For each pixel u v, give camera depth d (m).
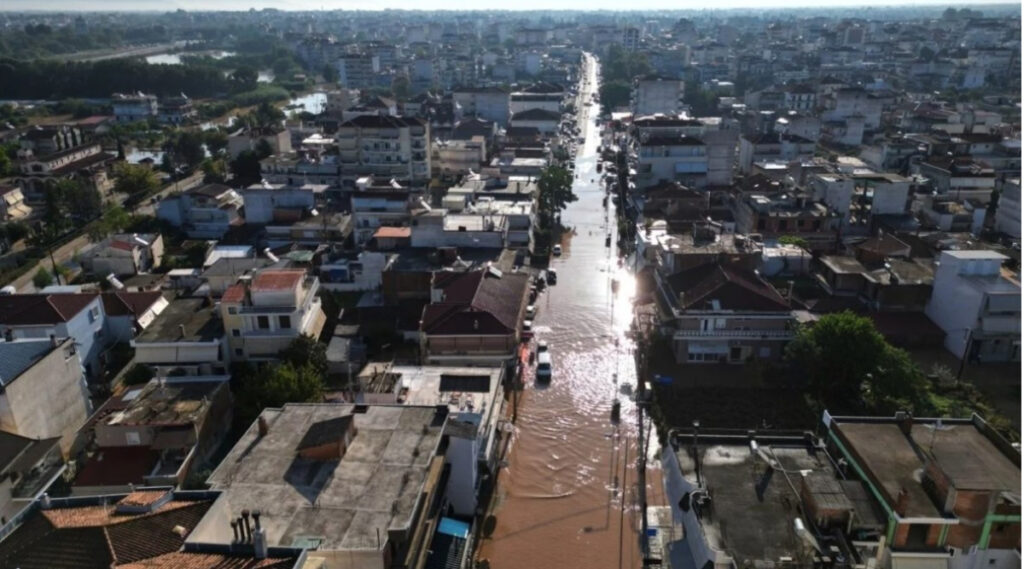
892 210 116.25
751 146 153.88
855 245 98.38
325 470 48.09
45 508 39.34
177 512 38.09
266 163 143.75
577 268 111.38
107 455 58.66
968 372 76.75
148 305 85.94
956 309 79.50
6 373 59.47
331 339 81.44
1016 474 40.25
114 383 75.88
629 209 132.50
